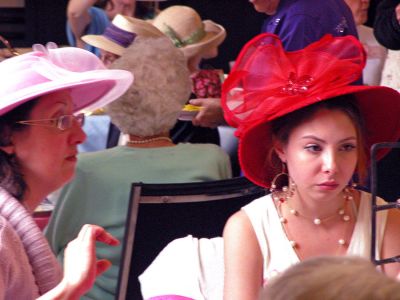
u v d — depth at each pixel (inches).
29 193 281.3
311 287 128.8
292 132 263.6
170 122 394.3
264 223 268.8
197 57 625.3
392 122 282.4
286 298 130.9
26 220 261.0
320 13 500.4
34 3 1056.2
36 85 271.9
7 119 273.7
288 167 269.3
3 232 250.1
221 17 1062.4
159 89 384.8
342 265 133.5
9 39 1075.3
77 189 381.1
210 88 597.6
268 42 273.1
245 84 273.7
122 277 354.9
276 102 263.9
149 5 760.3
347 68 265.1
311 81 264.1
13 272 248.7
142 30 587.5
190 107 546.6
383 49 703.7
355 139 261.1
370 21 928.3
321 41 274.2
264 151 283.0
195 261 276.1
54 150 279.1
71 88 301.9
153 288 274.4
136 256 354.6
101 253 384.2
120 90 318.0
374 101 276.7
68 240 385.7
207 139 571.5
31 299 255.0
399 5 516.1
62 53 301.6
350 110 262.5
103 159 387.2
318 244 266.7
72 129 285.6
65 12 1061.8
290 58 270.4
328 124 258.4
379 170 443.5
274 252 265.9
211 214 360.8
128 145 398.0
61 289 232.5
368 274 130.1
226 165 407.5
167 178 387.9
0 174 273.6
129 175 383.2
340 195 268.2
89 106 322.7
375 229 250.2
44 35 1065.5
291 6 504.1
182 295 269.0
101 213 381.1
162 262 280.2
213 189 356.8
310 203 265.3
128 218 349.1
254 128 273.4
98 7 733.3
